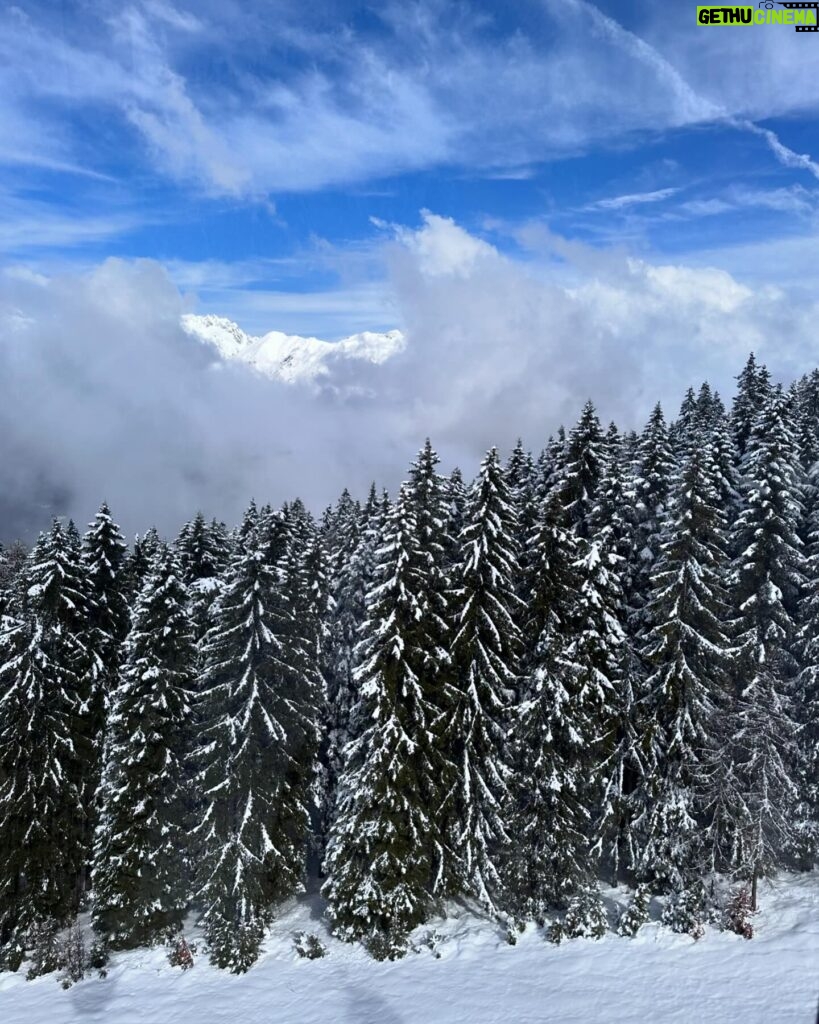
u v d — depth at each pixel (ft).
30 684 101.71
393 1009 81.87
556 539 94.94
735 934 88.02
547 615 95.25
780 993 76.23
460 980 86.02
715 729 96.63
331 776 116.26
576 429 111.34
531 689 95.14
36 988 94.17
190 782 100.58
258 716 96.27
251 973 92.32
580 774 95.25
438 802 95.86
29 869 100.63
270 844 95.91
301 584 112.57
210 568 136.98
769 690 94.63
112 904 96.53
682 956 85.30
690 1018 74.49
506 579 93.91
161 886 98.43
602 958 86.84
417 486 102.58
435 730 94.94
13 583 128.67
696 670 95.76
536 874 94.43
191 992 89.25
